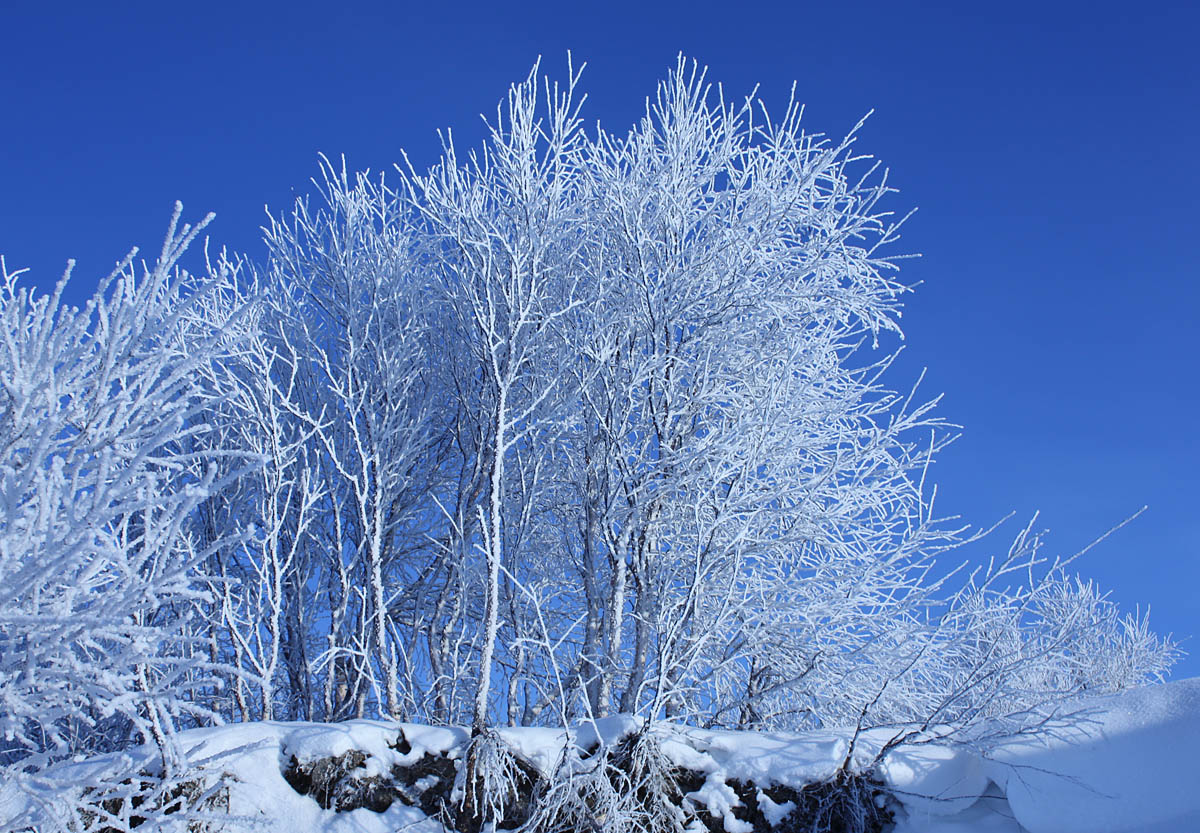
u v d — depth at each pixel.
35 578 3.34
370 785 5.03
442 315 8.02
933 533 6.09
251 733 5.16
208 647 6.85
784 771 5.08
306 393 7.89
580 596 7.61
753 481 6.39
